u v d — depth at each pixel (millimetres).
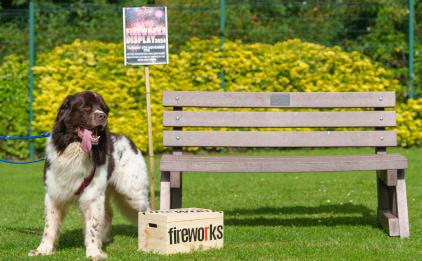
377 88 20344
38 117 19312
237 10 21844
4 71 19328
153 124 19547
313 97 10312
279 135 10102
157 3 23750
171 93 10164
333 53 20234
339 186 14711
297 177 16250
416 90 20781
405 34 21250
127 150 9328
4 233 9969
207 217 8633
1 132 19359
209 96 10219
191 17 21250
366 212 11758
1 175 16859
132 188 9281
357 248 8609
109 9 21922
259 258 8055
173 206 9688
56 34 21172
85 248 8781
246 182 15562
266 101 10266
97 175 8273
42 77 19438
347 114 10281
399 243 8938
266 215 11602
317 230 10031
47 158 8273
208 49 19969
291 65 20125
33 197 13695
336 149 20844
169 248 8289
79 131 8000
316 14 23062
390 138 10164
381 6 21719
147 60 11281
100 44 19656
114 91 19500
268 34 21828
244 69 20016
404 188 9445
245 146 10070
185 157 9383
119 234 10094
